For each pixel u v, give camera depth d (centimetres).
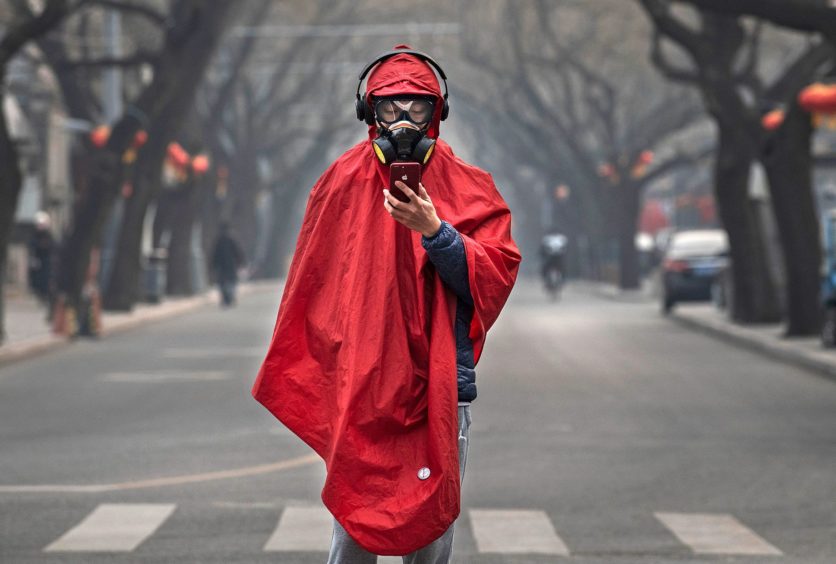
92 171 3662
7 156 2819
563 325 3753
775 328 3306
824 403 1922
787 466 1363
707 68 3195
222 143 6688
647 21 5991
